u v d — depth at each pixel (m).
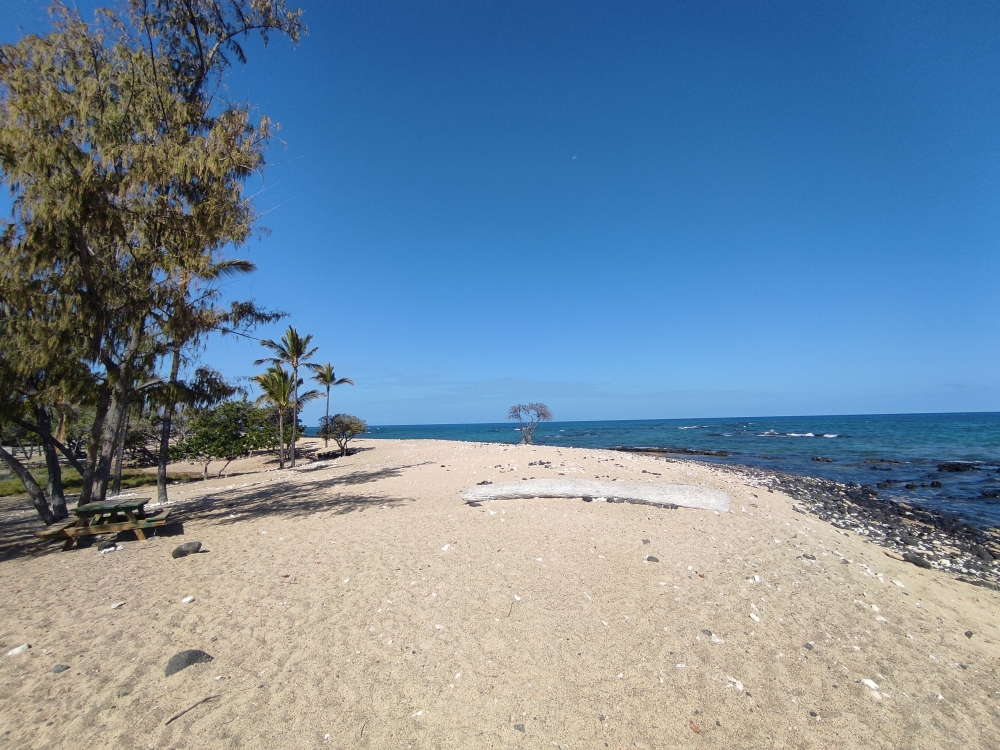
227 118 10.83
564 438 69.62
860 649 5.27
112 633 5.19
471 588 6.15
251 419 30.91
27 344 9.61
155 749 3.47
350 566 7.08
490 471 16.30
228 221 10.57
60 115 9.35
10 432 12.33
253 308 14.11
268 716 3.83
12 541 11.52
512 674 4.44
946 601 7.33
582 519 9.32
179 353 12.71
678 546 7.95
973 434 60.25
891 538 12.41
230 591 6.26
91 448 10.77
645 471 15.95
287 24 13.40
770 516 11.03
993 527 15.05
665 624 5.41
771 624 5.59
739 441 56.25
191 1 12.57
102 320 10.25
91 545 9.65
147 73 11.35
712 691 4.36
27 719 3.80
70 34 10.26
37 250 9.37
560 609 5.62
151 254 10.35
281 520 10.84
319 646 4.84
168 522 10.70
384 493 13.91
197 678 4.32
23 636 5.22
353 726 3.76
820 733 3.94
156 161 9.72
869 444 48.56
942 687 4.72
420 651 4.75
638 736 3.79
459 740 3.66
